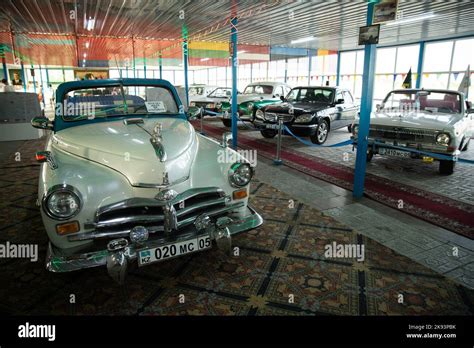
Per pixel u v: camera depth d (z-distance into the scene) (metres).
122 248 2.12
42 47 13.14
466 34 10.91
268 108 8.29
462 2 6.43
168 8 6.45
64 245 2.16
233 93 7.38
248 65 23.27
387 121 5.66
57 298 2.35
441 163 5.38
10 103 8.48
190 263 2.80
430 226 3.51
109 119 3.24
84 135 2.76
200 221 2.40
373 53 3.88
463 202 4.21
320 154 7.09
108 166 2.38
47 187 2.11
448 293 2.40
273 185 4.90
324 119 8.02
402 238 3.24
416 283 2.51
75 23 8.10
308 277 2.59
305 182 5.07
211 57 15.88
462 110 5.92
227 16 7.26
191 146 2.79
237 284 2.51
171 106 3.58
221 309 2.23
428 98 6.39
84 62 20.17
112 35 10.10
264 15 7.21
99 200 2.21
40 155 2.28
